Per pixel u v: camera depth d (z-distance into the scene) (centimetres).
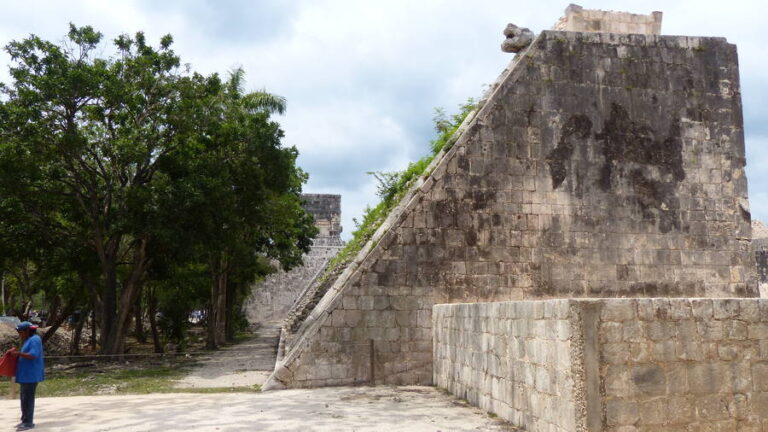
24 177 1872
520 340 842
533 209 1377
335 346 1283
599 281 1371
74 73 1845
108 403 1095
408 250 1329
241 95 3092
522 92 1412
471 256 1345
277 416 926
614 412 680
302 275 5656
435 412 958
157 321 3000
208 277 3069
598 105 1434
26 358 859
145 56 2094
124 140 1908
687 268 1405
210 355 2377
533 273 1356
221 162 2188
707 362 715
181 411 983
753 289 1420
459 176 1364
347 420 891
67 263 2203
